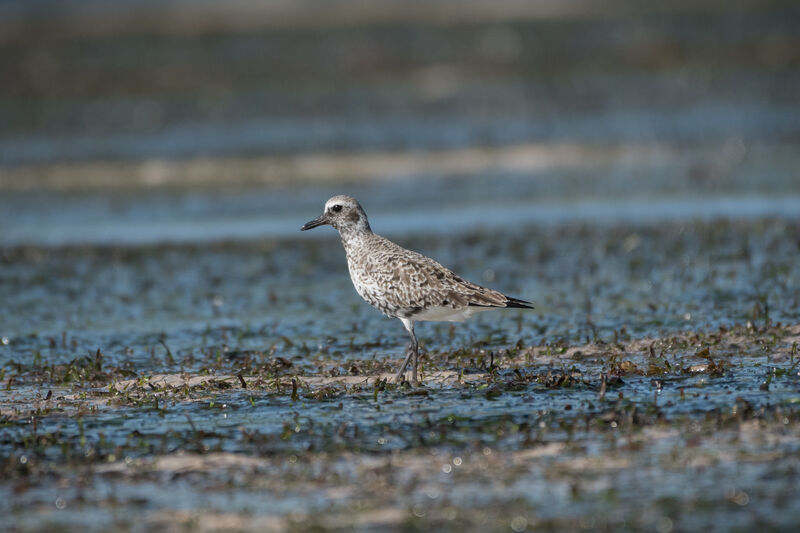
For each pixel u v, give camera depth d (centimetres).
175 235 2383
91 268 2064
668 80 4069
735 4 5231
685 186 2758
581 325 1545
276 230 2412
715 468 955
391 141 3278
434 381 1280
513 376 1284
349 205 1334
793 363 1280
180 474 980
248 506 906
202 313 1720
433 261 1281
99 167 3061
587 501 895
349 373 1338
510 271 1942
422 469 974
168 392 1265
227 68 4253
